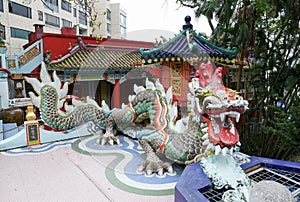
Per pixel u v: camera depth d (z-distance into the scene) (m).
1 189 3.52
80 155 4.86
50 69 6.75
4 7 13.90
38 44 7.84
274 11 4.21
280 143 4.49
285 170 3.06
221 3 4.51
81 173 4.02
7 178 3.87
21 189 3.52
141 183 3.61
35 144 5.58
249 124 4.74
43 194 3.38
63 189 3.51
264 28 4.55
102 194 3.35
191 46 4.43
